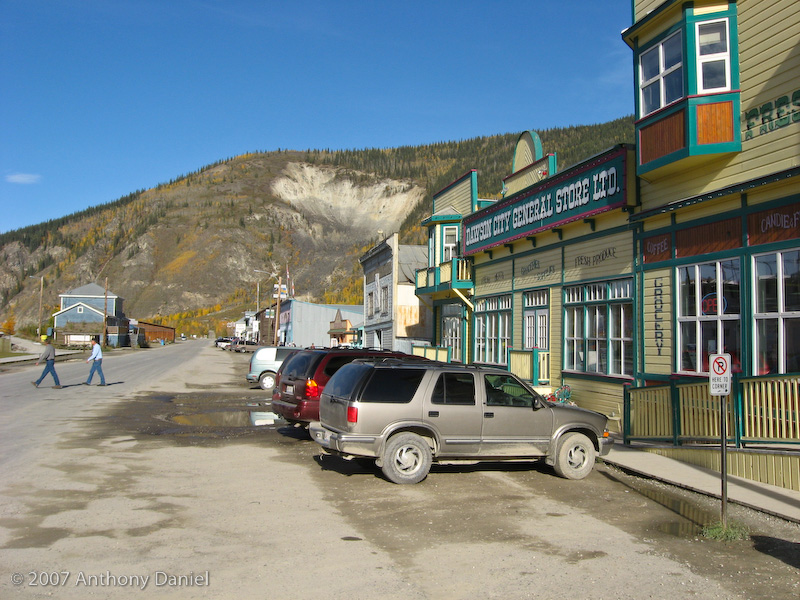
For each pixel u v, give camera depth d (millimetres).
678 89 11422
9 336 78938
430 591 4992
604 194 13906
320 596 4836
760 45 10312
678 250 11914
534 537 6484
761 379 8984
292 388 12852
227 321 183250
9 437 12047
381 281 35344
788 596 5043
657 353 12375
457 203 24703
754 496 8008
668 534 6664
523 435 9445
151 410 17359
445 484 8977
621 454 11008
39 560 5469
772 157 10000
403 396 9109
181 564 5465
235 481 8812
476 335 21750
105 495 7805
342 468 9922
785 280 9648
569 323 15852
